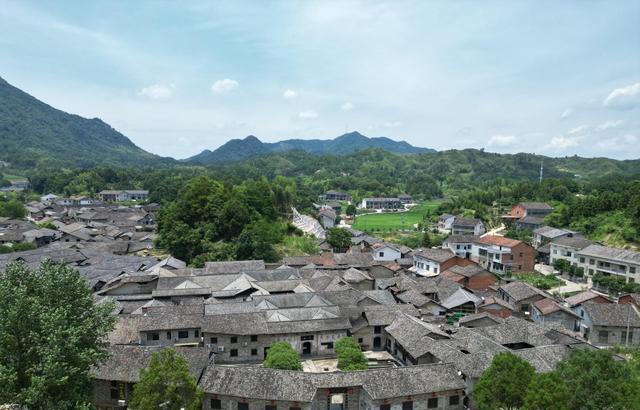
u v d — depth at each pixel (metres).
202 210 112.94
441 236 148.75
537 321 71.56
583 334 67.38
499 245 111.50
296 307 66.69
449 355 49.94
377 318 64.31
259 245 104.31
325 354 61.69
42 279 37.47
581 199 154.50
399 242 143.00
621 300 74.31
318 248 121.31
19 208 157.75
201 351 48.97
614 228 122.19
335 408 47.06
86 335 36.22
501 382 38.19
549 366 47.94
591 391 34.81
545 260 121.50
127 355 46.84
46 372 31.08
